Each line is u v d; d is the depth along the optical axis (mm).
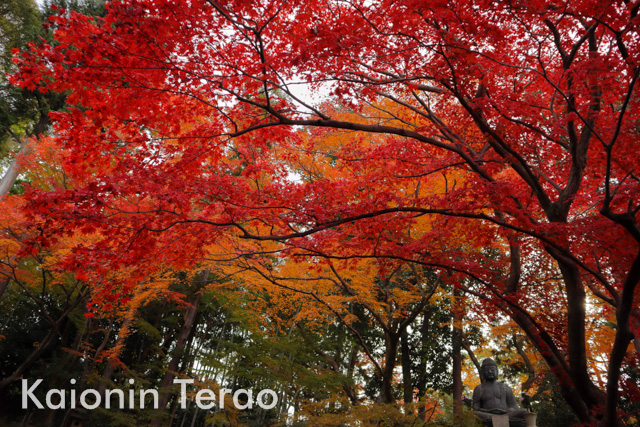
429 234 6043
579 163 5855
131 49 3932
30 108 15570
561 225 4863
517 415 8070
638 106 5363
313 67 4512
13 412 15008
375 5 4203
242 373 12977
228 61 4531
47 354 16641
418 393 14422
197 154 5105
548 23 5312
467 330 15008
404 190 8883
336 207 5250
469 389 20750
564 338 6562
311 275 10922
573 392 5691
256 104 4422
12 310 17109
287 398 16703
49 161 10406
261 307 13109
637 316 6348
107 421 13094
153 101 4555
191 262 5980
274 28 4387
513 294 6473
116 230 4801
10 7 14484
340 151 7242
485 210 8453
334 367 12133
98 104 4336
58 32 3662
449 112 6758
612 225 4934
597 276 5238
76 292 14727
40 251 10336
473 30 4070
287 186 5867
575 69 4926
